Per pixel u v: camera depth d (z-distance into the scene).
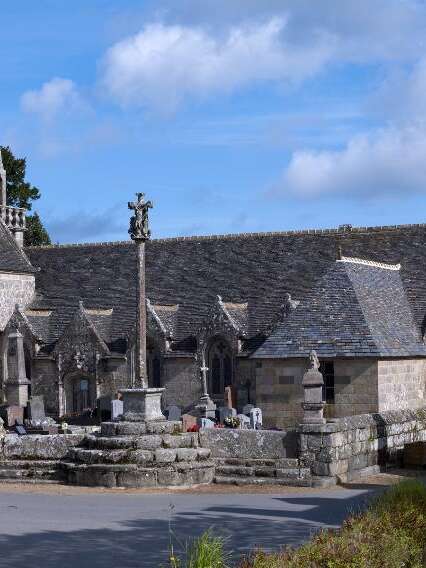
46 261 65.62
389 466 32.28
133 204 31.06
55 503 25.00
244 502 25.16
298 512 23.31
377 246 56.19
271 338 42.28
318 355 40.56
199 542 15.05
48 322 60.06
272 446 29.23
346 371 40.31
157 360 55.62
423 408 38.03
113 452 28.22
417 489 19.34
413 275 51.84
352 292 43.28
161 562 17.50
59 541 19.47
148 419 29.17
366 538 15.56
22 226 67.31
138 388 29.73
